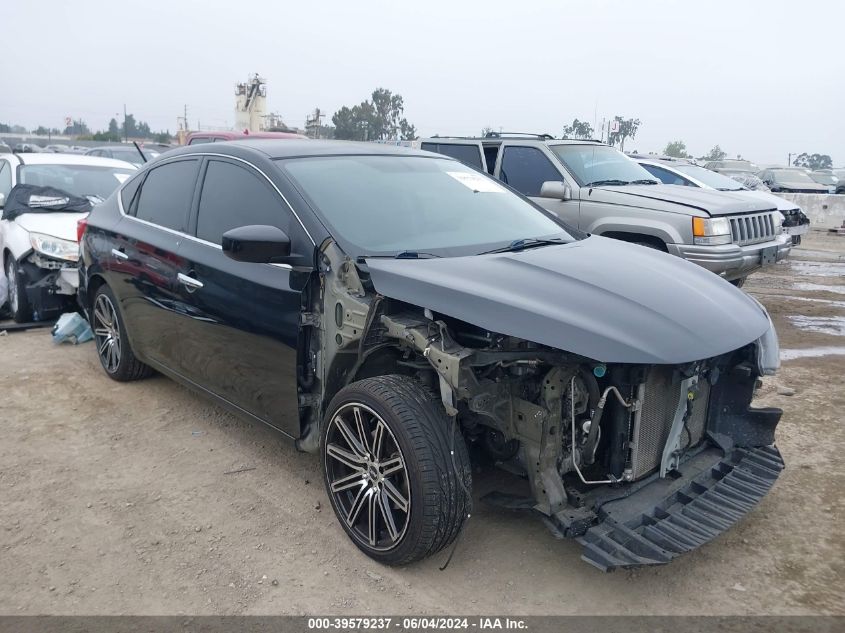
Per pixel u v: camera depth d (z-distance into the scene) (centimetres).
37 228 702
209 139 1524
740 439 379
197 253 430
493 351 300
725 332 314
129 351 543
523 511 375
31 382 565
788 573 331
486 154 935
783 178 2486
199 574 327
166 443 462
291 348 364
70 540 353
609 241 430
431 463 304
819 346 704
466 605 308
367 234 367
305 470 429
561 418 308
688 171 1324
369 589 318
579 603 310
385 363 358
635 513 312
